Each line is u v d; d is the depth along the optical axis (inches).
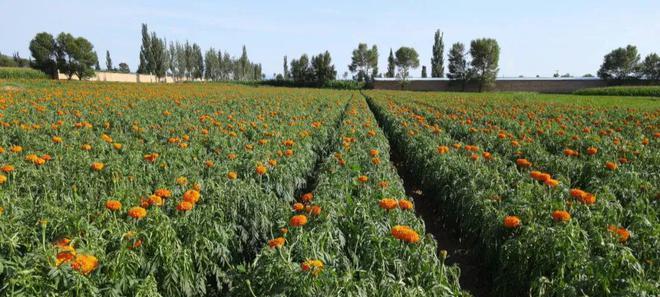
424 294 163.3
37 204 234.4
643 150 445.4
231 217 250.8
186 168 330.0
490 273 257.4
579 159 447.8
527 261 214.5
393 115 821.9
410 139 545.3
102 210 221.8
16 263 156.7
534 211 249.3
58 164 323.6
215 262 214.1
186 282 188.9
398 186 321.1
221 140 461.7
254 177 332.5
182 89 1870.1
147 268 182.1
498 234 248.2
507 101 1508.4
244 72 5954.7
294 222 199.8
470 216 284.0
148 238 189.6
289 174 348.8
